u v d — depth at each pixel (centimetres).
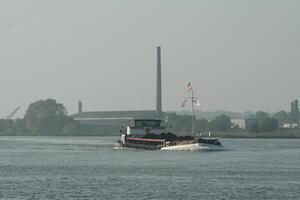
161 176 18262
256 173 19150
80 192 14812
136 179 17475
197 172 19475
